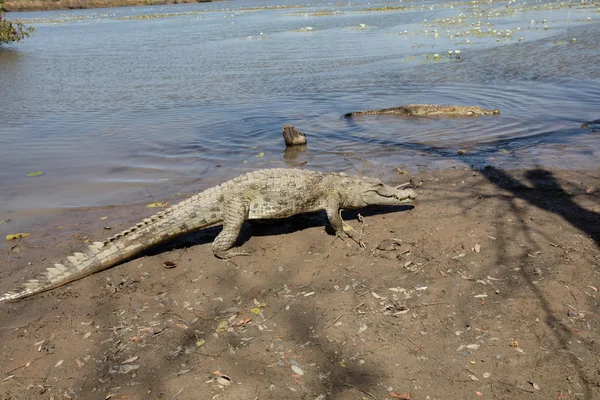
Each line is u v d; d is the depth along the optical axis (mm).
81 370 4059
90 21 54125
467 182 7523
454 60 19109
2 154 10305
